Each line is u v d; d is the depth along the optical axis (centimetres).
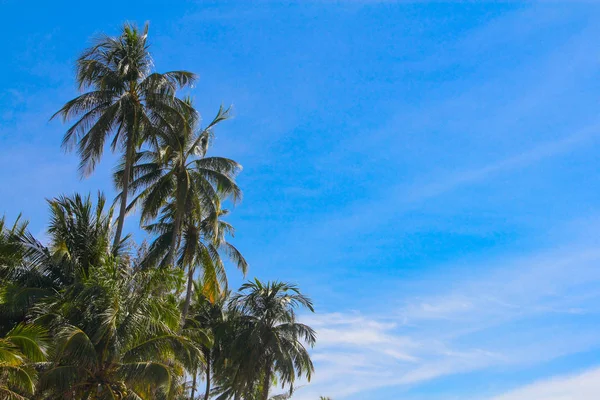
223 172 3838
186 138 3519
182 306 4206
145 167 3772
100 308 2539
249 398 4297
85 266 2891
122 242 3083
